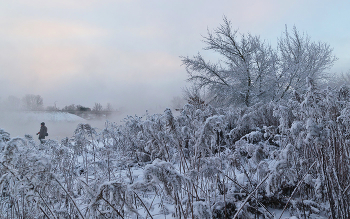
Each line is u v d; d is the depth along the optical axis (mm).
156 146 2504
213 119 2027
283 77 13461
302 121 2029
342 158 2107
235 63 15133
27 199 1713
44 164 1797
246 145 2770
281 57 14367
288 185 2516
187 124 2729
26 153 2150
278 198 2447
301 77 12883
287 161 1854
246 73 14391
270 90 13648
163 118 2334
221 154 2924
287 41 14180
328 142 2113
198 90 14523
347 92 2793
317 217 2217
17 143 2031
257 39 14391
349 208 1948
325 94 2031
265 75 14219
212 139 2062
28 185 1731
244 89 14414
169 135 2338
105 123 5520
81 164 4465
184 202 2215
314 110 1833
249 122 4332
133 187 1566
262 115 6148
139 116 5855
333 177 2004
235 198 2518
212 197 2402
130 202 1543
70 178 2967
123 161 4375
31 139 3627
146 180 1572
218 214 2191
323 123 1873
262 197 2465
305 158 2520
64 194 2080
